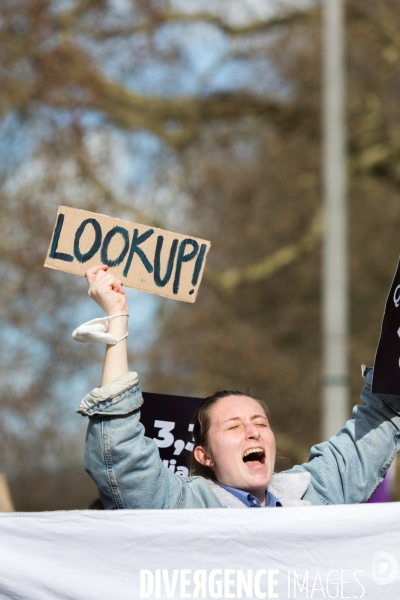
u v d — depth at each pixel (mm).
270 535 10117
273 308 64875
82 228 12102
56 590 9945
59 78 46438
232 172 57031
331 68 37188
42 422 48781
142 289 12141
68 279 48219
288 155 57875
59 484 59812
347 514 10180
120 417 10961
